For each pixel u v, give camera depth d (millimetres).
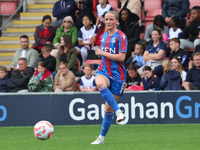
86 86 35469
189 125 30203
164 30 43375
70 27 44594
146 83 33906
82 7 48688
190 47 41188
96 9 49906
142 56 39531
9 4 54781
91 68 35469
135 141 21594
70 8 48375
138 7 48000
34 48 45625
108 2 49312
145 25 49094
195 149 17906
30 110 31234
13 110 31234
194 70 33469
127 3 48250
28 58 40938
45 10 55562
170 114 30906
